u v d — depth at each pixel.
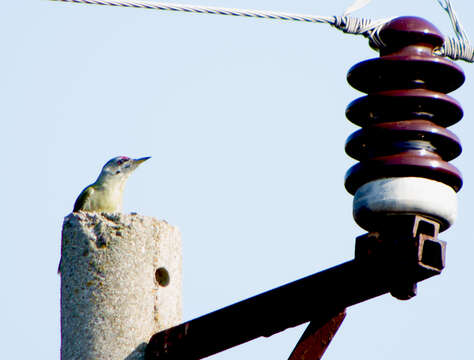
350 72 9.20
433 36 9.28
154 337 9.83
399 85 9.01
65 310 10.09
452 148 8.78
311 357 9.11
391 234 8.29
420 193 8.33
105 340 9.80
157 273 10.56
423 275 8.14
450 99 8.88
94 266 10.13
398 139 8.69
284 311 8.76
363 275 8.25
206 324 9.35
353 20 9.84
